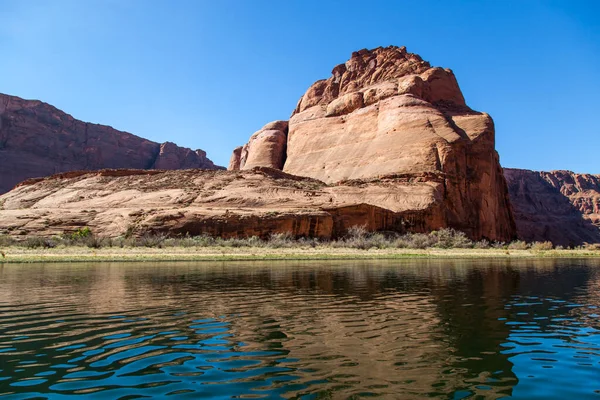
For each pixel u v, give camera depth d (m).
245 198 64.94
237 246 49.31
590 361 7.70
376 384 6.48
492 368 7.28
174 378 6.73
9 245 47.78
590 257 46.78
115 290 16.58
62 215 59.25
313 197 68.25
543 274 24.17
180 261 32.59
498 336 9.43
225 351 8.23
